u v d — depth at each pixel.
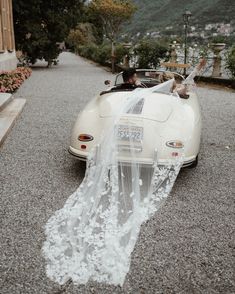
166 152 4.00
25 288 2.55
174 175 4.11
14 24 23.20
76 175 4.62
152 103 4.36
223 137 6.66
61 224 3.41
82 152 4.20
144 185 4.15
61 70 22.73
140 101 4.34
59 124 7.36
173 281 2.66
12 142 6.00
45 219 3.51
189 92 6.06
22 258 2.89
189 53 16.97
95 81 15.88
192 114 4.50
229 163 5.23
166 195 4.01
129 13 26.31
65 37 25.36
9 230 3.30
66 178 4.52
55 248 3.03
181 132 4.09
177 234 3.29
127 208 3.68
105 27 27.39
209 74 16.77
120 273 2.72
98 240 3.15
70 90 12.71
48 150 5.61
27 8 22.86
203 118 8.32
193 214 3.68
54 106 9.43
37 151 5.55
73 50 64.00
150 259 2.91
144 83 5.87
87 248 3.03
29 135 6.46
